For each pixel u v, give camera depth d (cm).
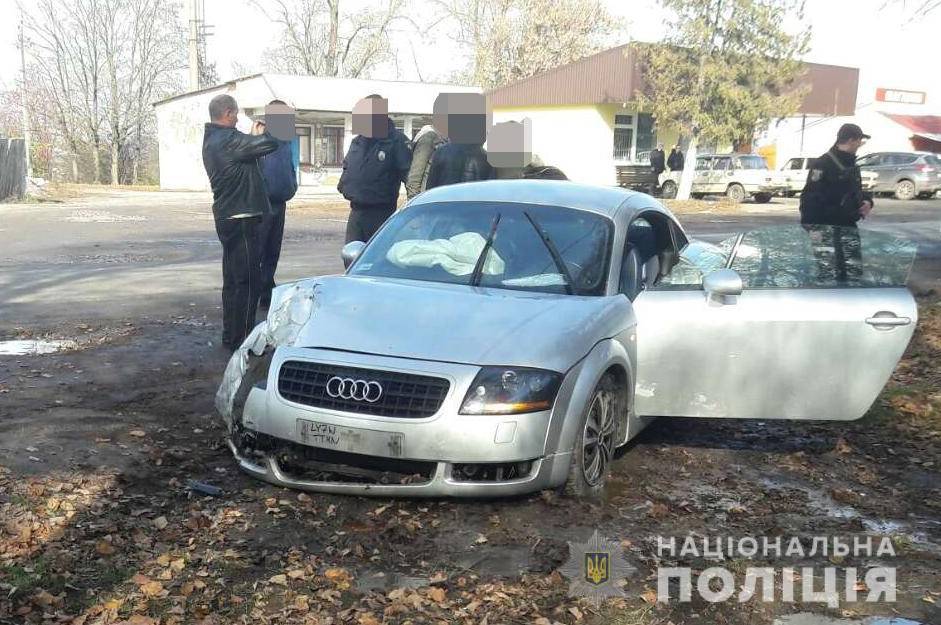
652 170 3356
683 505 474
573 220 559
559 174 838
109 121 6041
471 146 780
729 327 503
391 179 816
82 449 509
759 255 536
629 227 568
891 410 662
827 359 499
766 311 501
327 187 4019
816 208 814
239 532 416
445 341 450
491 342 448
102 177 6256
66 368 688
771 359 502
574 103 3778
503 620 350
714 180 3222
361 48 4881
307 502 447
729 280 495
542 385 436
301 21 4916
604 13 4834
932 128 4609
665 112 3103
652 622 357
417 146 801
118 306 959
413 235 573
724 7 2983
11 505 427
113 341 784
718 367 507
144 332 823
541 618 351
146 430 548
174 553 390
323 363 446
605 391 482
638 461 546
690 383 511
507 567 393
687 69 3056
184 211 2581
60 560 378
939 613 375
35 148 5766
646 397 516
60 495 443
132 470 483
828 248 520
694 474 530
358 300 494
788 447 584
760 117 3091
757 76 3005
